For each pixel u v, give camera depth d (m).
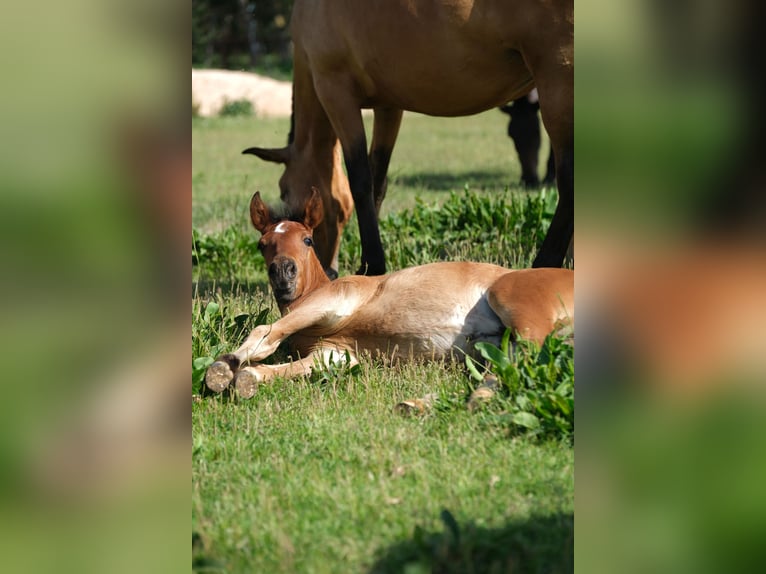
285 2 49.25
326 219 8.56
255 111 34.84
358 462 4.19
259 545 3.37
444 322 5.73
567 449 4.18
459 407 4.84
